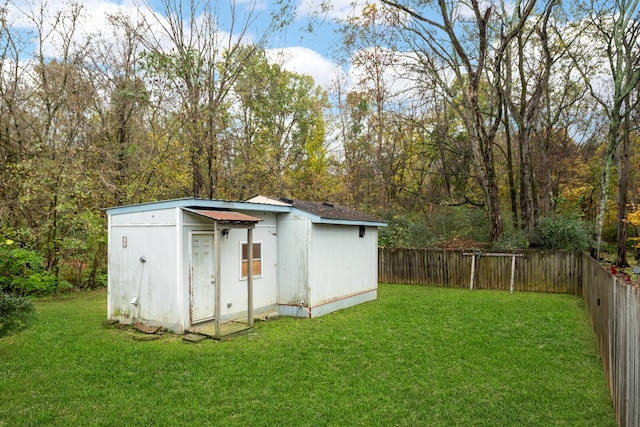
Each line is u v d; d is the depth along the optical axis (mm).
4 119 13195
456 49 16562
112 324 8852
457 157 23906
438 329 8586
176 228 8117
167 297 8219
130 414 4676
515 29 15500
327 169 30797
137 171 16219
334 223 10609
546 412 4742
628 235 26484
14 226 13586
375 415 4648
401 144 27359
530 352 7000
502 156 27125
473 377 5809
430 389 5379
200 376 5816
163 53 16562
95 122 15953
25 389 5363
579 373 6020
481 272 14961
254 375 5863
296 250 10133
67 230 14219
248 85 20391
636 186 27562
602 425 4441
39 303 11531
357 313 10398
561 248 15859
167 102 17031
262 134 22891
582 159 28406
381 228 19750
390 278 16688
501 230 17531
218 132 18547
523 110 18812
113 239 9125
